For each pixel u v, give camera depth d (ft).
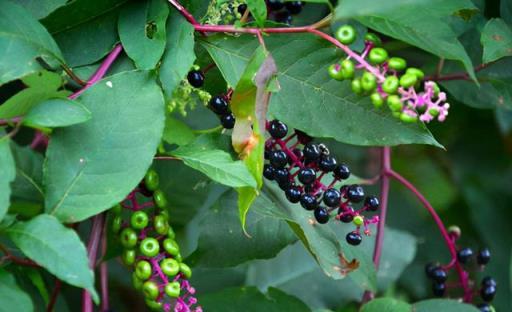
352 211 2.18
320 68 2.18
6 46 2.01
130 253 2.13
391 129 2.17
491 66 2.62
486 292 2.61
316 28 2.10
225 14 2.26
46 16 2.15
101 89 2.04
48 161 2.01
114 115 2.03
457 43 2.10
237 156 2.18
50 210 1.99
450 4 2.12
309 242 2.22
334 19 2.07
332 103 2.18
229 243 2.43
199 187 2.58
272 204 2.30
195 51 2.27
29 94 2.10
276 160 2.15
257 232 2.44
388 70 2.05
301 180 2.15
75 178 2.01
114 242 2.33
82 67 2.18
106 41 2.19
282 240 2.45
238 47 2.18
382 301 2.44
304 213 2.31
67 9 2.16
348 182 2.57
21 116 2.05
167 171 2.56
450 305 2.45
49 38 2.06
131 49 2.13
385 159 2.67
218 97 2.19
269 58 2.04
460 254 2.62
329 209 2.24
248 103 2.06
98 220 2.10
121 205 2.15
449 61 2.67
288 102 2.18
